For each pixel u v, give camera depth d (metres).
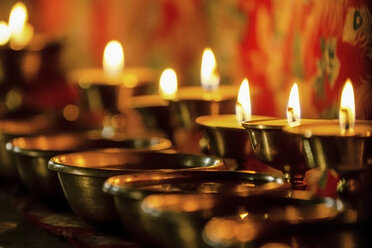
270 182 0.70
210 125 0.77
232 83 0.96
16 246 0.77
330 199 0.63
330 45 0.79
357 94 0.75
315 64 0.81
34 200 0.89
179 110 0.88
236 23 0.95
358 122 0.68
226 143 0.77
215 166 0.73
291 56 0.85
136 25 1.16
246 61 0.93
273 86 0.88
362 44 0.74
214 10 0.99
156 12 1.11
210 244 0.58
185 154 0.81
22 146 0.87
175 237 0.61
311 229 0.60
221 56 0.98
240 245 0.58
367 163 0.64
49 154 0.81
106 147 0.93
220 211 0.62
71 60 1.36
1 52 1.05
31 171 0.82
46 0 1.43
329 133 0.63
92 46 1.30
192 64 1.04
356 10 0.75
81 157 0.81
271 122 0.72
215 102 0.86
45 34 1.44
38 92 1.21
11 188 0.95
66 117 1.14
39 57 1.08
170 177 0.71
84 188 0.73
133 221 0.65
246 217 0.63
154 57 1.12
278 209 0.64
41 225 0.80
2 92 1.08
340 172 0.64
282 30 0.87
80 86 1.01
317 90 0.81
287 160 0.70
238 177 0.72
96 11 1.27
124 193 0.64
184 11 1.05
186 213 0.60
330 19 0.79
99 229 0.75
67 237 0.76
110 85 0.98
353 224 0.62
